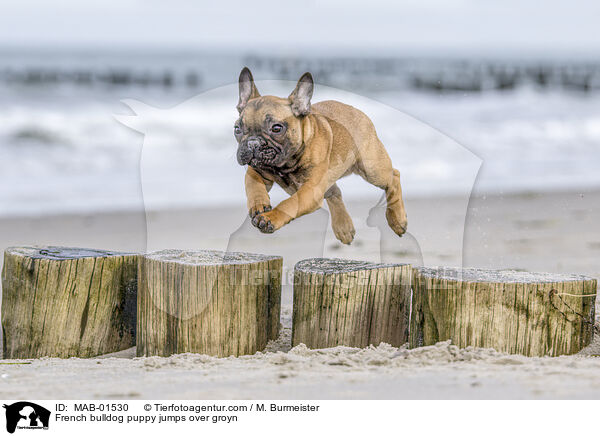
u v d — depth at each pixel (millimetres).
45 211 9164
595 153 13812
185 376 3107
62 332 3865
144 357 3680
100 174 11711
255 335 3748
